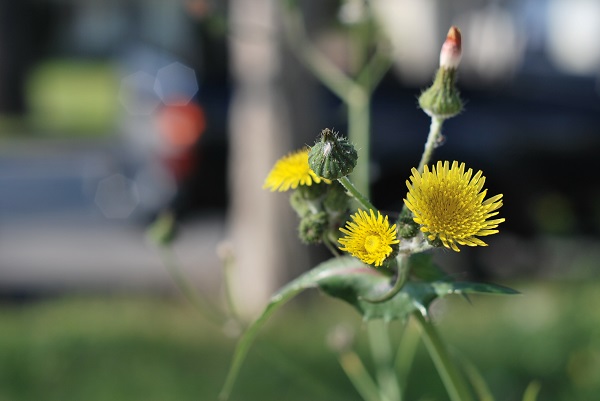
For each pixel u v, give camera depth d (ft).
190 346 22.75
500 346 20.97
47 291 31.48
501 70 30.89
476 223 6.16
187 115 30.83
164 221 12.09
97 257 34.94
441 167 6.29
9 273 33.42
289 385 19.75
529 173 29.89
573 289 24.68
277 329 23.82
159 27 96.68
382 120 28.40
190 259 32.94
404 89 28.71
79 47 109.60
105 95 89.51
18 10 82.69
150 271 33.01
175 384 20.16
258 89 25.61
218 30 15.14
